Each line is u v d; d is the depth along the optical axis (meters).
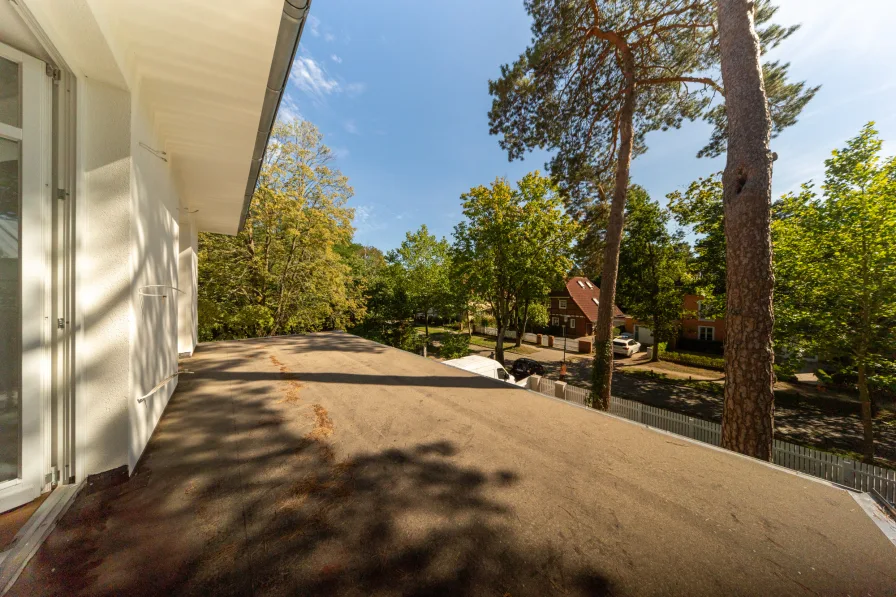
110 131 1.72
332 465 2.01
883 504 1.69
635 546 1.37
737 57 4.72
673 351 22.64
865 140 8.54
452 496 1.71
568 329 29.31
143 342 2.06
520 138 10.51
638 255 19.25
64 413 1.60
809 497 1.75
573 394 10.14
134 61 2.14
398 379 4.02
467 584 1.17
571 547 1.36
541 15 8.48
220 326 12.80
